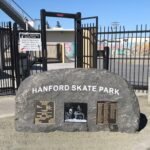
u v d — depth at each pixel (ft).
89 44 19.57
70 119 10.49
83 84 10.44
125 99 10.42
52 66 42.86
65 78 10.50
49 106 10.46
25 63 19.60
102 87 10.44
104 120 10.48
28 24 41.47
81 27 19.66
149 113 13.00
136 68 35.63
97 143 9.50
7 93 17.51
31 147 9.13
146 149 8.99
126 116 10.42
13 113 13.14
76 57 20.11
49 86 10.44
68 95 10.45
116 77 10.55
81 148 9.09
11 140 9.68
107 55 18.53
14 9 38.50
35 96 10.42
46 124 10.45
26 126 10.42
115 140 9.74
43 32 17.56
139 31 17.90
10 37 17.17
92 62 19.58
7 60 21.03
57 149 9.00
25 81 10.70
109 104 10.44
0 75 22.02
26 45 17.06
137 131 10.53
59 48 55.11
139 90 18.57
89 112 10.46
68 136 10.09
